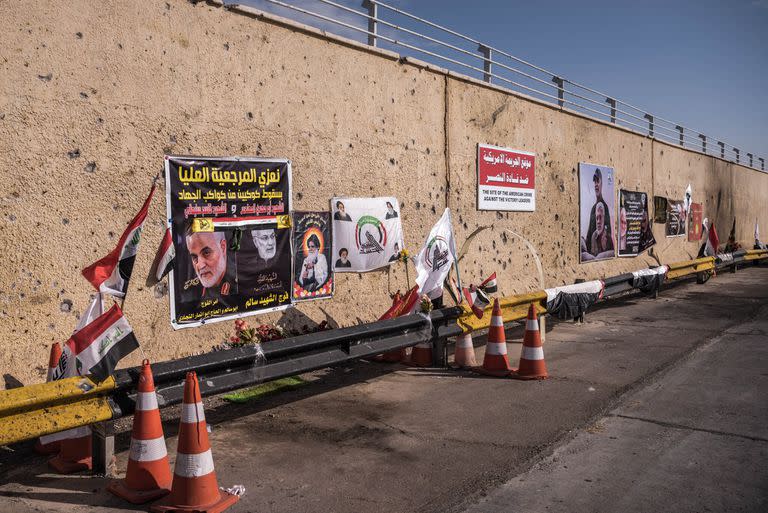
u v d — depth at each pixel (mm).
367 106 9148
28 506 3943
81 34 5934
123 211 6301
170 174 6684
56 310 5797
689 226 22531
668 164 20547
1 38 5387
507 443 5180
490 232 11742
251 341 7102
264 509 3980
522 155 12602
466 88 11086
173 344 6797
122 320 4594
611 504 4059
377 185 9328
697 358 8312
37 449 4871
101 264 4766
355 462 4773
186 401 3969
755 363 8016
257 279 7656
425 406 6223
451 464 4734
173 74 6715
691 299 14352
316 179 8391
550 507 4016
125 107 6289
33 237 5637
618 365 7926
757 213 31484
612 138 16609
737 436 5344
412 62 9812
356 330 6672
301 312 8266
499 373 7391
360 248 9031
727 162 26562
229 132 7293
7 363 5457
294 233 8102
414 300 7965
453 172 10805
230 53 7293
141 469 4082
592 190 15422
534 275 13023
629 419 5805
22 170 5547
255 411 6070
